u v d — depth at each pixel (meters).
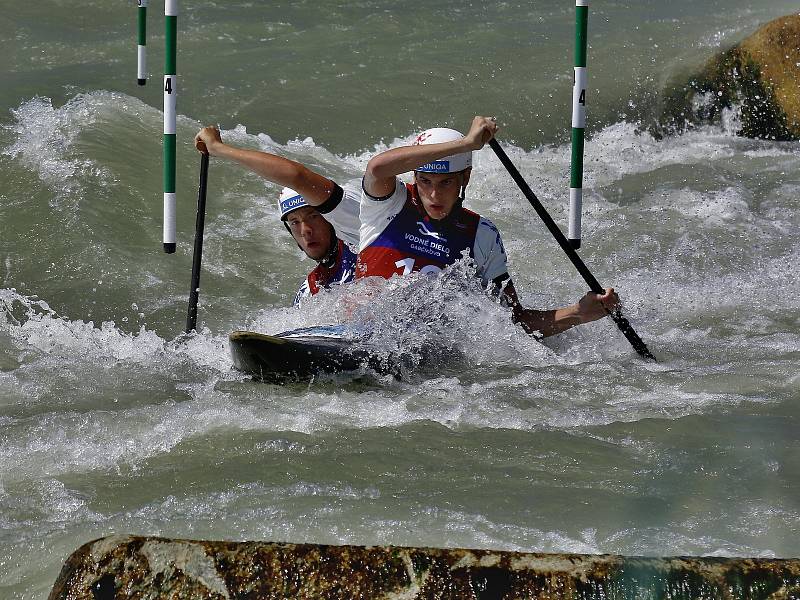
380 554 9.05
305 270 25.36
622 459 14.07
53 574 11.41
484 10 46.66
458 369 18.23
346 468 13.88
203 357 19.33
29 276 23.62
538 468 13.80
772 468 13.67
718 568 8.92
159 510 12.77
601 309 18.66
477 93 38.31
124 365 18.80
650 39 42.94
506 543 11.74
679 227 28.77
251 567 8.98
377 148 35.06
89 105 31.09
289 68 39.03
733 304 22.89
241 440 14.88
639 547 11.57
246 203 28.03
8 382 17.70
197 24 42.81
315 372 17.55
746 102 38.88
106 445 14.85
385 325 18.30
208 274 24.67
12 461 14.37
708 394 16.72
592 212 30.30
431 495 12.98
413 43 42.25
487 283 18.64
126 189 27.34
